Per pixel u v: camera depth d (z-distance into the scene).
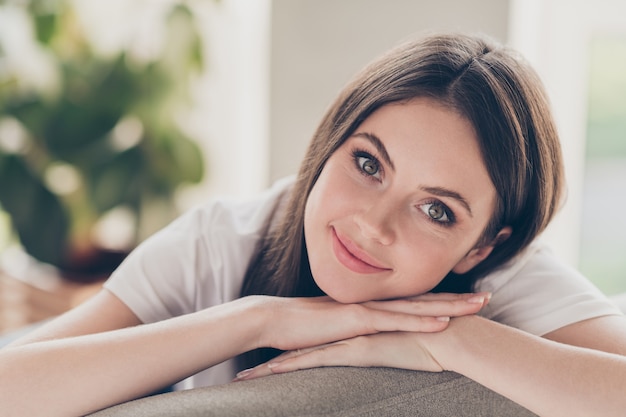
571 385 0.65
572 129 1.74
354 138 0.73
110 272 1.87
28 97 1.87
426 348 0.71
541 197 0.79
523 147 0.74
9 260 2.06
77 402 0.67
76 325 0.83
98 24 1.98
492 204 0.74
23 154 1.86
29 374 0.67
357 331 0.73
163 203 1.91
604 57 1.72
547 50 1.70
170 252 0.91
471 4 1.71
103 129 1.86
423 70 0.71
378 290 0.75
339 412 0.65
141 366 0.69
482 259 0.83
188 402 0.62
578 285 0.85
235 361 0.91
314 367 0.72
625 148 1.77
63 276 1.85
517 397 0.67
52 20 1.87
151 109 1.88
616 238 1.81
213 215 0.96
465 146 0.69
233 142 2.21
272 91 2.04
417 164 0.69
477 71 0.71
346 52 1.88
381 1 1.81
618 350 0.75
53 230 1.82
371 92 0.74
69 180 1.96
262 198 1.03
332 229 0.74
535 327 0.82
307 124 1.98
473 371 0.69
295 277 0.89
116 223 2.14
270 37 2.02
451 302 0.73
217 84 2.19
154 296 0.89
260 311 0.74
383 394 0.67
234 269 0.94
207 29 2.13
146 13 2.04
